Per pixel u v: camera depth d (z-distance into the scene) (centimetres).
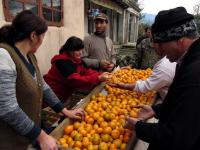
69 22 521
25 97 172
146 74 397
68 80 306
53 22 464
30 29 165
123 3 1347
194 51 134
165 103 147
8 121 157
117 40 1795
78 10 551
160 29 142
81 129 212
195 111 121
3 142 177
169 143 128
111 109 254
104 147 192
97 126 221
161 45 148
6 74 153
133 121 171
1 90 152
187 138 122
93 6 1062
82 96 354
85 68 342
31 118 182
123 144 196
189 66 131
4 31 171
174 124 126
